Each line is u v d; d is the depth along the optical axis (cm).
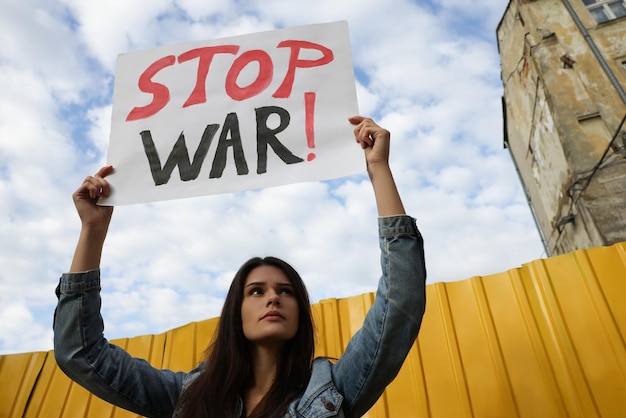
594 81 741
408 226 138
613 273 221
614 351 201
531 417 200
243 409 141
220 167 164
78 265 149
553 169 817
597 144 692
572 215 728
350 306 267
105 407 264
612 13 793
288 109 171
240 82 180
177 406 147
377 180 147
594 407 193
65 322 143
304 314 163
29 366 288
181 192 161
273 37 188
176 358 271
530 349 216
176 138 172
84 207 160
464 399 213
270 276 161
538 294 230
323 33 184
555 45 805
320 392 130
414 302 128
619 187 646
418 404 219
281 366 147
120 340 290
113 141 174
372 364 127
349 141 160
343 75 174
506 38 954
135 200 161
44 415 266
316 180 154
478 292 242
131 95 184
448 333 235
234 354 151
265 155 163
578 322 215
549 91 774
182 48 192
